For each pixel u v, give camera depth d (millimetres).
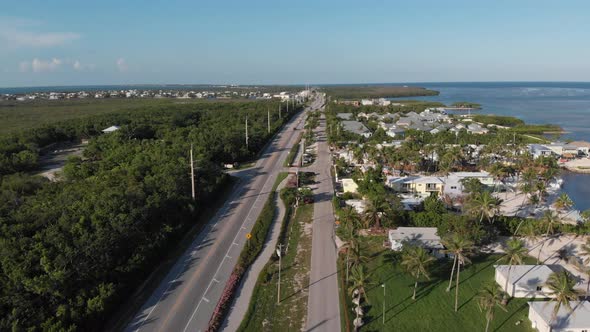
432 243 74438
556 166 122875
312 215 95000
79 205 74188
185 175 100812
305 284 65312
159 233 74875
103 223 68125
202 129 182500
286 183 120375
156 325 54938
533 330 54250
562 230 83062
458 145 147375
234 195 110250
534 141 183375
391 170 128750
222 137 152625
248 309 58562
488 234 79250
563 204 87688
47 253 58188
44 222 67375
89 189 85375
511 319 56438
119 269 62406
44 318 50875
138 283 64062
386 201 84125
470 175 116438
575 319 52969
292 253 76062
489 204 78812
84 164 116938
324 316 57031
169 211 83625
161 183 92500
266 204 100312
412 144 144875
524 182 112312
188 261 72750
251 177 128750
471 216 79250
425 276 65000
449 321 55906
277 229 87062
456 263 71875
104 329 54031
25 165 135875
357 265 62656
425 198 97625
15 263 56031
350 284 64000
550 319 52750
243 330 53875
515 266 65750
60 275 54188
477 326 54969
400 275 67812
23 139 164125
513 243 64312
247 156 152875
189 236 82625
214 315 56562
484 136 173750
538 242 80375
